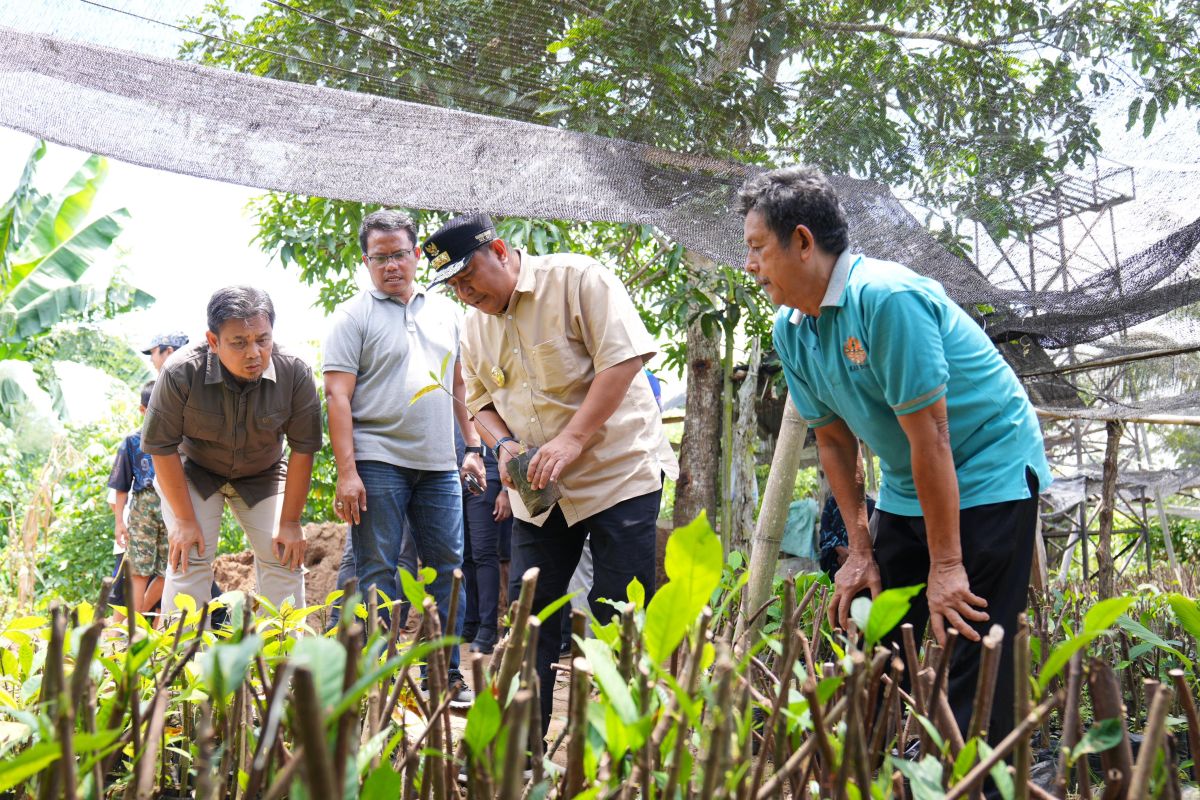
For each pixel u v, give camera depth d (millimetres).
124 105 2156
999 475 2201
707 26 2293
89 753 957
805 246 2131
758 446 8062
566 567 2980
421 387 3611
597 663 924
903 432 2293
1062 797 995
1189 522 15125
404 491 3605
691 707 907
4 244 7477
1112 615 945
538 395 2953
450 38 2199
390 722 1271
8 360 7980
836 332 2213
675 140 2521
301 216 6402
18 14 2006
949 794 904
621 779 997
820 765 1169
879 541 2498
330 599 1729
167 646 1453
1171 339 4227
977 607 2182
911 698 1278
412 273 3732
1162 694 880
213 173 2264
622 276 7102
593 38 2242
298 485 3520
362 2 2111
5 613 5055
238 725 1188
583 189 2549
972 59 2494
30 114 2125
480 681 1105
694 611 905
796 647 1266
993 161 2732
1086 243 2984
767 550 3021
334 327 3582
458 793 1104
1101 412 4902
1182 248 3020
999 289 3176
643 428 2969
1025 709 999
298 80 2211
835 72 2469
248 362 3143
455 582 1117
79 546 8406
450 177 2410
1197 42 2430
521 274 2900
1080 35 2438
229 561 6129
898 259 3004
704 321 6273
